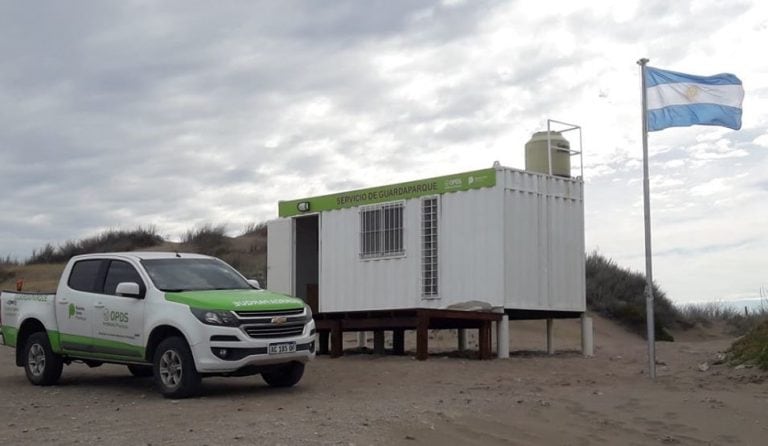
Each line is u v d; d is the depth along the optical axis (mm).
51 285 39281
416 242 17359
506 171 16297
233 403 10727
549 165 17500
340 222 18953
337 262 18938
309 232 20938
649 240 13023
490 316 16047
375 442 8289
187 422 9344
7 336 13961
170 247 45469
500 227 16078
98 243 47531
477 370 14289
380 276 17969
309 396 11391
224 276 12750
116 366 15828
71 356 12852
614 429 9453
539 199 16953
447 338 22781
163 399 11328
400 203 17703
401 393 11602
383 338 18312
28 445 8344
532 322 26328
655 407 10516
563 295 17234
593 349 19547
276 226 20656
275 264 20578
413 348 20609
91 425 9422
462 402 10625
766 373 12727
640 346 21828
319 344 18641
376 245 18125
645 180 13000
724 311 33938
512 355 17531
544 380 13078
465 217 16656
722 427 9539
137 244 46969
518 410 10164
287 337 11430
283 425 8953
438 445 8414
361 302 18297
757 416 9977
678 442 8977
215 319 10977
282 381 12234
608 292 30750
